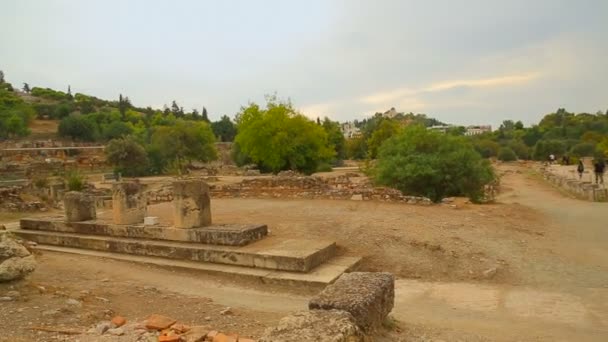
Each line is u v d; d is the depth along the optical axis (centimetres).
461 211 1557
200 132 5362
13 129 6731
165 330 532
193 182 1115
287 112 3744
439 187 1992
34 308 613
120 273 948
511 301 789
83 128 7200
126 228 1192
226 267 973
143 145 5538
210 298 784
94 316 605
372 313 502
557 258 1045
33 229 1370
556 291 848
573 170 4209
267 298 802
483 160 2112
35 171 4000
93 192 2466
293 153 3675
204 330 534
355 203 1705
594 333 621
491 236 1189
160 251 1080
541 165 5322
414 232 1178
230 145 7919
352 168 5378
